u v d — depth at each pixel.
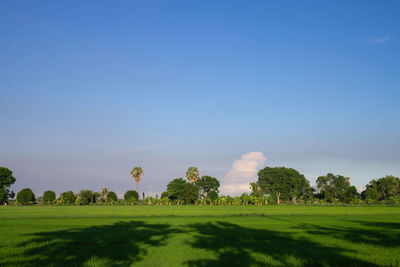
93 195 152.00
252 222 52.94
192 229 42.56
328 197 168.00
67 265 20.23
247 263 20.89
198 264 20.59
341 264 20.72
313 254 23.98
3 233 36.78
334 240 31.31
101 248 26.64
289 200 183.00
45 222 51.31
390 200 153.62
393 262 21.08
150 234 36.56
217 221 54.66
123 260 21.84
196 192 155.62
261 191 180.12
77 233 37.12
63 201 145.62
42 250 25.61
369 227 44.88
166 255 23.64
